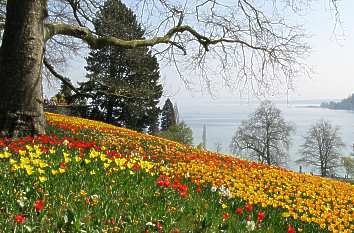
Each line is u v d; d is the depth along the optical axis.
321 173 77.31
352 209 10.41
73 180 7.65
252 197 9.39
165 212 7.16
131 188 8.10
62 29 14.57
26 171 7.48
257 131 74.56
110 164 9.67
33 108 12.78
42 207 5.95
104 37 16.03
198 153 16.44
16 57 12.68
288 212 9.28
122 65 42.06
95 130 17.67
